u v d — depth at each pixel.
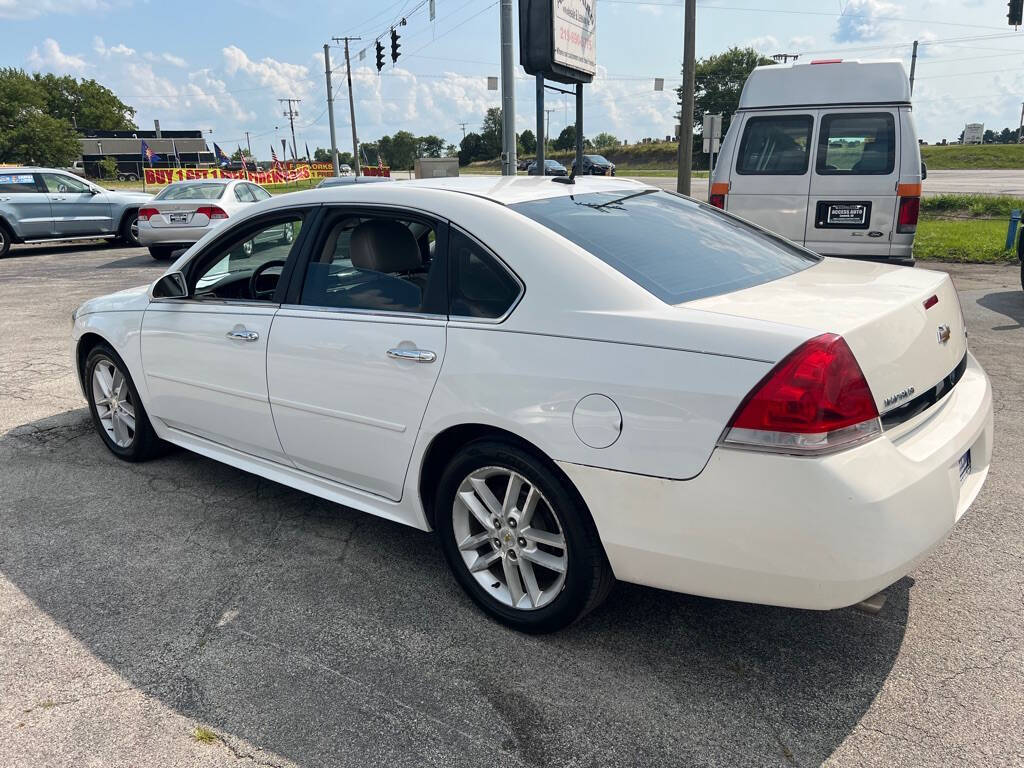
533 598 2.72
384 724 2.34
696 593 2.32
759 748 2.20
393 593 3.08
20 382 6.25
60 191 16.61
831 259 3.30
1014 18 16.16
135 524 3.72
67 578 3.23
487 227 2.70
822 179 7.85
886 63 7.58
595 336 2.37
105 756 2.23
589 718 2.34
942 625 2.75
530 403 2.47
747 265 2.86
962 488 2.48
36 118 78.94
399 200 2.98
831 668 2.54
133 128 116.44
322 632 2.82
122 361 4.25
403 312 2.87
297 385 3.22
